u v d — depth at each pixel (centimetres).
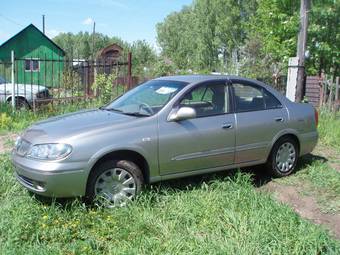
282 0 1655
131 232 450
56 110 1210
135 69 3125
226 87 607
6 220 457
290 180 648
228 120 591
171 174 553
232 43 5538
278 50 1648
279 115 644
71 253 406
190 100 571
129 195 523
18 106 1346
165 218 484
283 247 427
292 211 502
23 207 491
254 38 2777
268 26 1741
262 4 1772
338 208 552
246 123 605
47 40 2881
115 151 506
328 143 892
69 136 493
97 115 567
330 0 1541
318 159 765
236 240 438
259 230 452
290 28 1597
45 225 450
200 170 575
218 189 563
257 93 638
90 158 490
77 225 458
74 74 1541
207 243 429
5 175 588
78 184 489
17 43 2833
